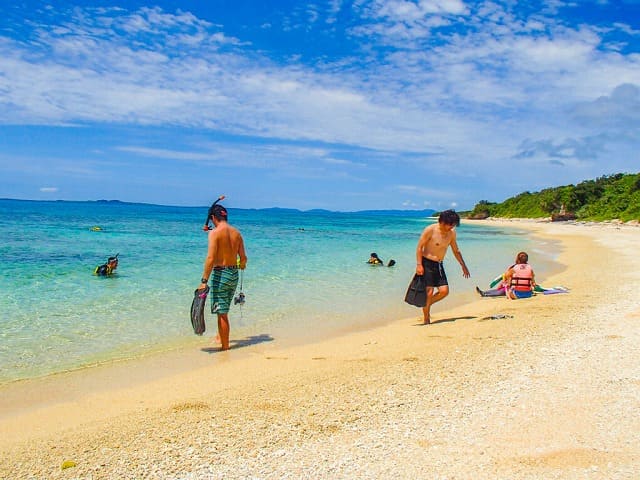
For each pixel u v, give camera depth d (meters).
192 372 6.38
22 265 15.84
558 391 5.05
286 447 3.91
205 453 3.83
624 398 4.79
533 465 3.55
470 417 4.46
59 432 4.41
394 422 4.38
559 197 86.12
